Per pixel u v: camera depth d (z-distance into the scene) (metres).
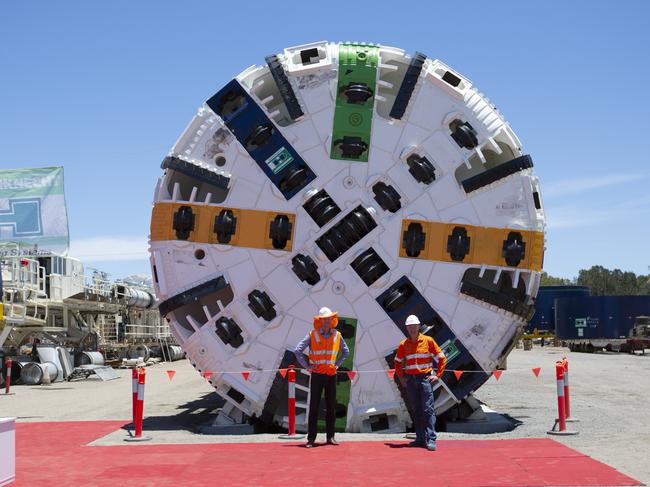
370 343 10.95
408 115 11.16
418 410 9.69
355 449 9.48
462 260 10.98
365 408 10.89
